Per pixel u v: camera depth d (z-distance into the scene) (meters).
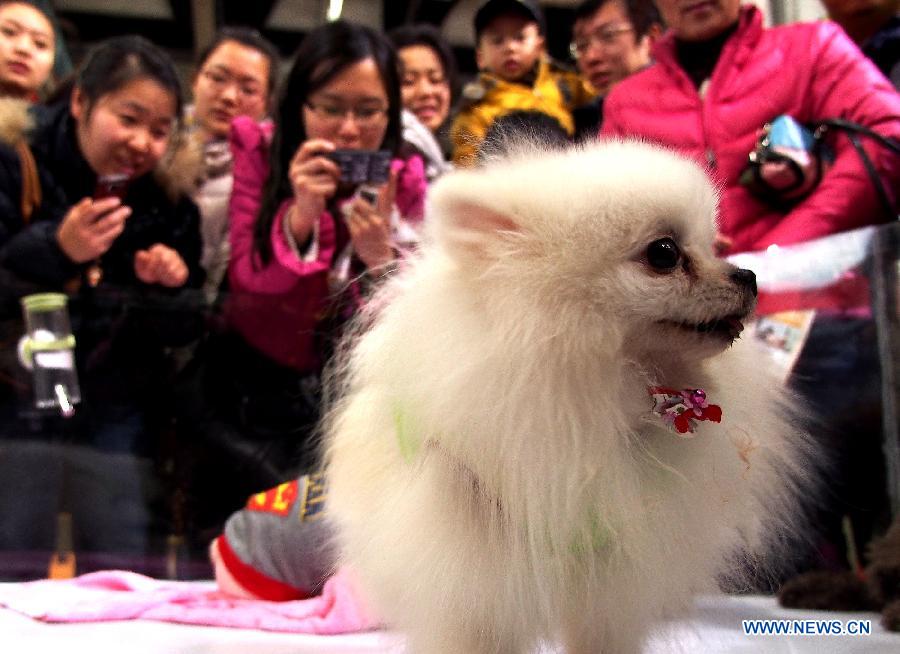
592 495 1.41
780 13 4.46
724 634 2.05
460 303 1.46
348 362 2.07
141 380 3.09
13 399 3.02
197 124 4.11
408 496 1.47
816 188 2.91
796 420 2.04
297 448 3.07
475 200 1.47
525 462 1.39
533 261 1.45
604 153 1.60
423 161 3.61
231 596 2.61
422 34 4.18
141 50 3.29
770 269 2.77
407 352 1.49
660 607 1.56
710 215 1.61
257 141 3.30
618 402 1.45
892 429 2.54
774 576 2.49
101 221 2.92
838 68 2.96
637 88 3.30
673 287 1.45
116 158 3.20
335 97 3.19
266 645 2.03
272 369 3.03
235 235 3.18
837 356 2.63
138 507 3.13
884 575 2.27
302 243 3.02
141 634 2.14
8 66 3.69
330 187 2.95
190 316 3.06
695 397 1.44
